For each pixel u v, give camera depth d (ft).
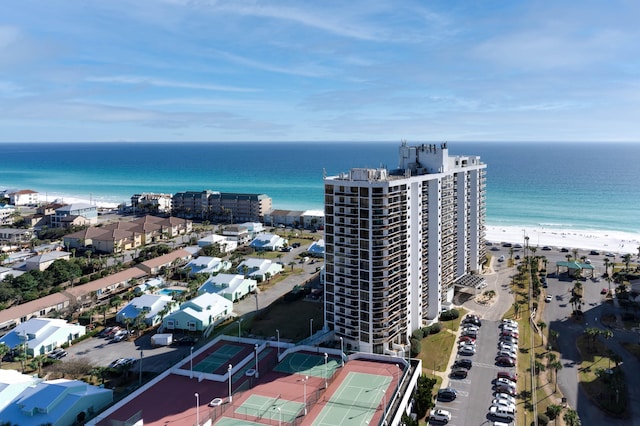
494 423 348.18
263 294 653.30
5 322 524.11
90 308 588.50
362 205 435.94
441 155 539.70
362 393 355.97
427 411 369.71
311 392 358.64
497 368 435.94
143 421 320.91
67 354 472.85
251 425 314.96
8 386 363.15
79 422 347.77
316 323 535.19
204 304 549.54
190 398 353.10
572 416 335.67
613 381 384.68
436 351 469.57
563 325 533.14
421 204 497.05
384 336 450.71
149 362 453.17
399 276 461.37
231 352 440.45
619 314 559.38
